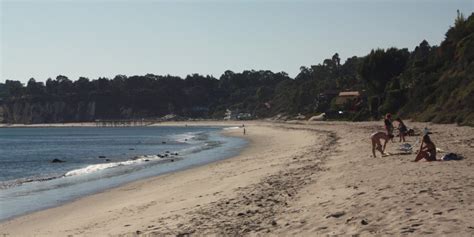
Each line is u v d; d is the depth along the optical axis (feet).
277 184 52.16
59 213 54.44
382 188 38.70
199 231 34.01
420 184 38.29
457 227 24.76
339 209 33.45
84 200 63.31
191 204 47.44
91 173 96.63
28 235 43.42
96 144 242.17
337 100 409.28
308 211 34.94
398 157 61.93
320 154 88.53
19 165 129.08
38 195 69.00
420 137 97.91
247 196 46.39
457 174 42.06
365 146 92.17
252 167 80.79
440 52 236.84
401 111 220.23
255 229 32.17
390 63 309.22
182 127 598.75
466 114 147.64
